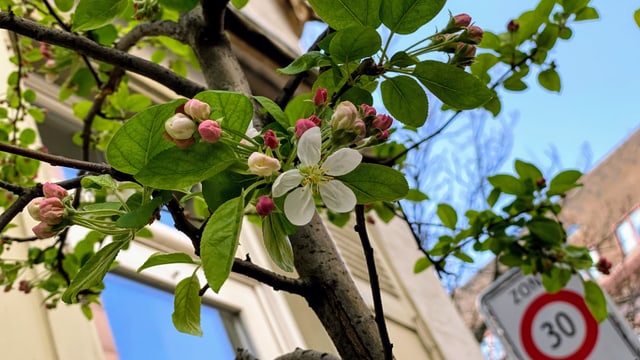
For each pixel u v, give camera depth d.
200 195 0.35
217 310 1.04
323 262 0.43
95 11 0.48
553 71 0.68
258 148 0.31
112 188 0.34
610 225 4.05
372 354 0.40
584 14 0.68
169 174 0.30
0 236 0.66
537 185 0.74
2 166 0.74
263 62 1.61
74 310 0.80
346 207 0.30
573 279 0.89
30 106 0.93
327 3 0.36
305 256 0.43
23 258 0.80
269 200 0.31
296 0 2.16
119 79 0.78
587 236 4.12
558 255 0.74
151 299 0.93
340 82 0.40
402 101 0.38
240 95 0.32
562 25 0.68
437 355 1.54
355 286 0.43
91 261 0.33
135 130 0.31
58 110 1.09
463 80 0.36
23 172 0.74
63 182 0.36
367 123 0.34
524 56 0.68
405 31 0.36
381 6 0.35
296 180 0.30
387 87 0.38
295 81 0.53
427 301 1.67
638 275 3.75
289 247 0.34
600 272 0.80
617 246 3.97
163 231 1.02
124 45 0.69
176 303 0.38
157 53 0.87
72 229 0.87
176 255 0.37
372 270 0.38
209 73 0.58
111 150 0.31
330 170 0.30
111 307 0.87
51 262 0.70
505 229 0.75
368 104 0.39
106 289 0.87
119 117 0.84
